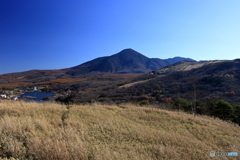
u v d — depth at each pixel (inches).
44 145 165.2
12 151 155.8
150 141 214.4
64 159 147.6
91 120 286.5
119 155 161.8
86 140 198.5
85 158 152.6
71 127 231.0
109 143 197.2
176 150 193.3
